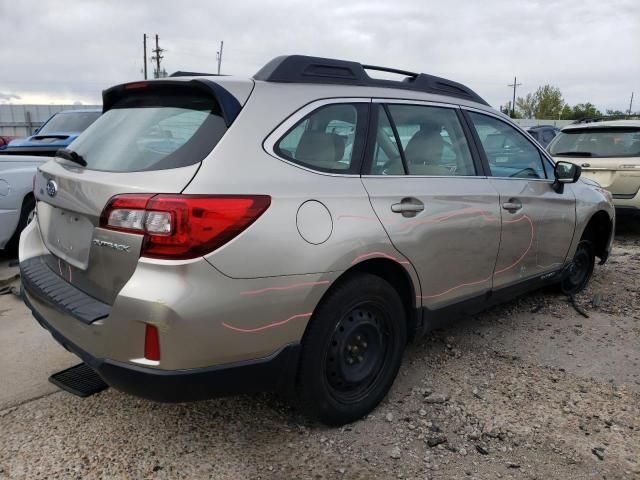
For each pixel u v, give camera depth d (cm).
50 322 277
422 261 315
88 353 247
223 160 243
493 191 371
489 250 368
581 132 843
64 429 295
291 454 274
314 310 266
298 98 281
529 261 418
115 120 304
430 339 418
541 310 489
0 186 599
